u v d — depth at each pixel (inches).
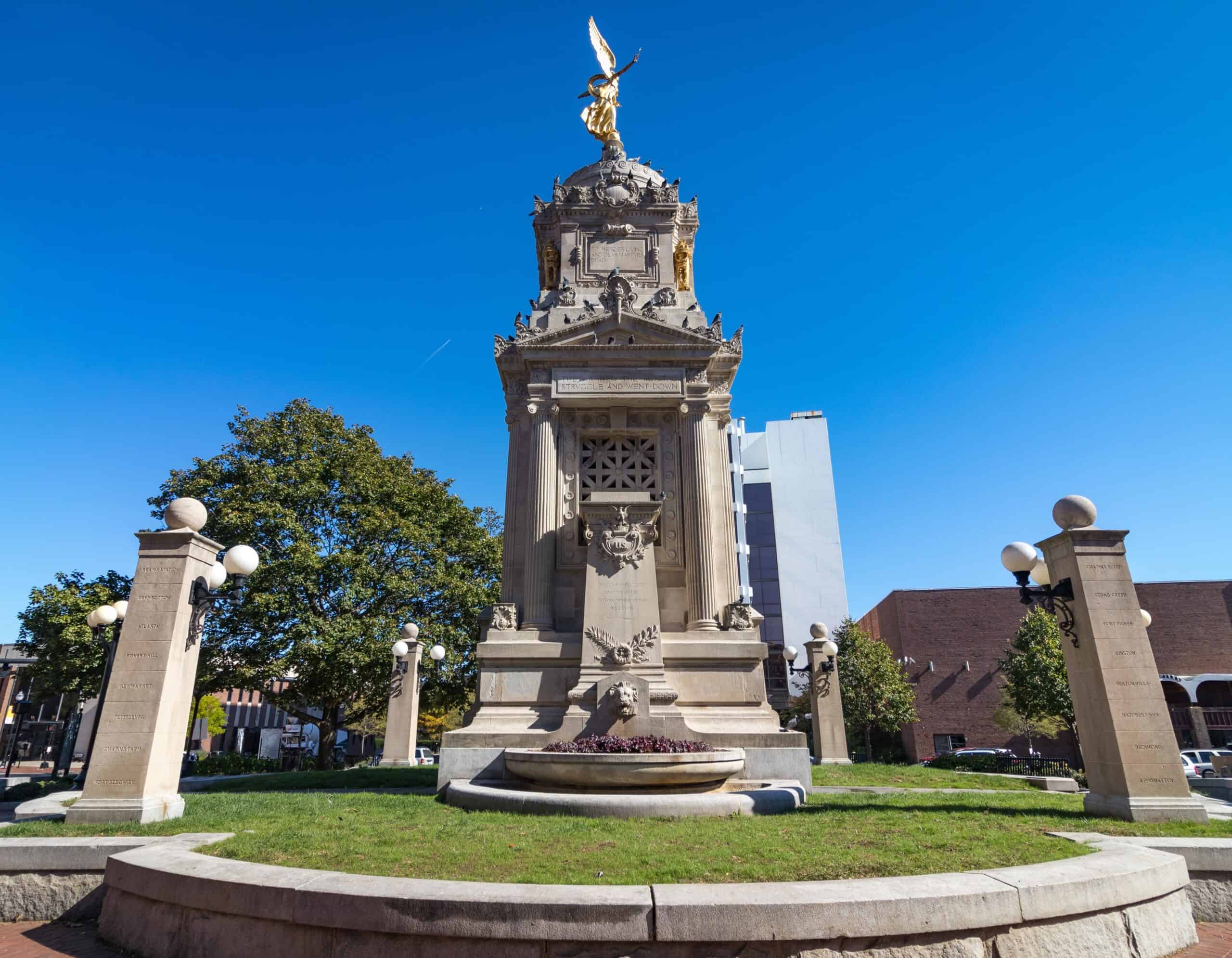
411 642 1198.9
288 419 1403.8
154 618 477.4
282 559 1235.2
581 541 799.1
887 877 298.7
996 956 269.6
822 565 2935.5
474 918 259.4
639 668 686.5
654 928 253.8
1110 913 298.2
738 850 349.1
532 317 906.7
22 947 328.2
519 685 725.9
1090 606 496.4
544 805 476.4
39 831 411.8
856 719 2050.9
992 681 2172.7
